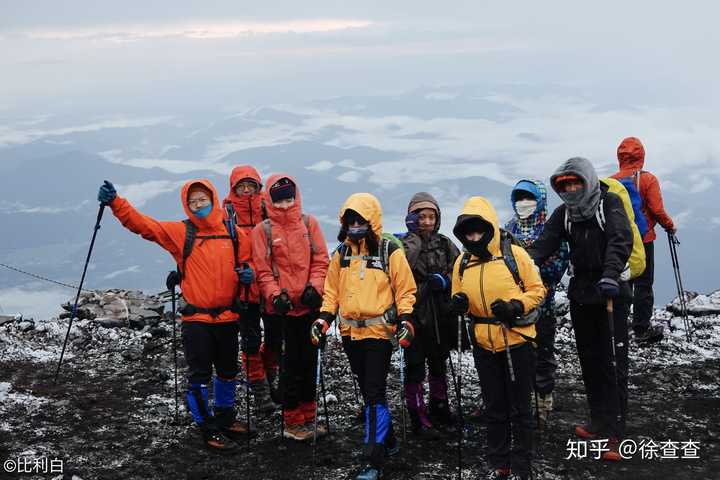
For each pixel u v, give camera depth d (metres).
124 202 6.14
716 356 8.87
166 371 8.33
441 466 5.78
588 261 5.99
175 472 5.74
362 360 5.76
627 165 9.22
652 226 9.20
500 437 5.50
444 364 6.55
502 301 5.25
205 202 6.13
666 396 7.51
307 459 5.94
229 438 6.32
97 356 8.94
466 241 5.46
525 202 6.73
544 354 6.66
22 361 8.64
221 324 6.13
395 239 5.81
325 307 5.83
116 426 6.70
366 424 5.55
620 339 6.12
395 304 5.68
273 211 6.19
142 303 10.76
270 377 7.20
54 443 6.28
